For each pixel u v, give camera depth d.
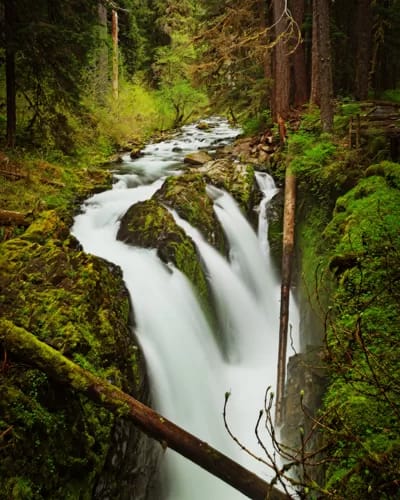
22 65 11.78
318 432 4.16
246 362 8.46
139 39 28.34
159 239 8.05
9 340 3.82
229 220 10.25
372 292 4.50
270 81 15.05
